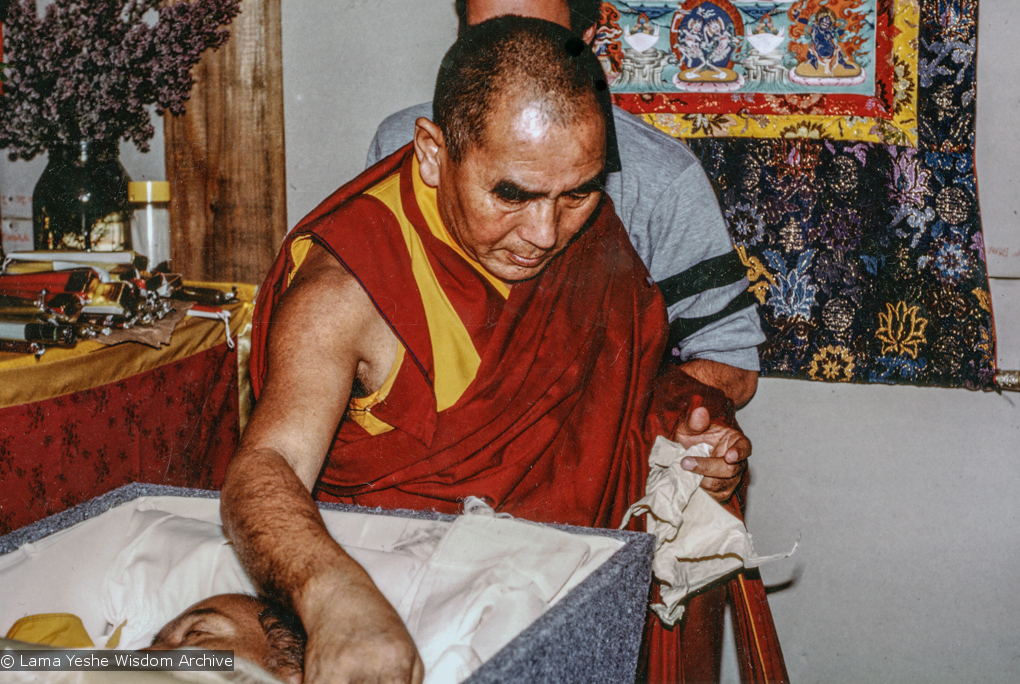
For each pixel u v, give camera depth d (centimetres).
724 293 134
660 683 125
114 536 91
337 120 148
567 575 78
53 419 112
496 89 104
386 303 117
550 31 104
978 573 144
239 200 151
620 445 128
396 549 88
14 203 151
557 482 127
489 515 89
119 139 146
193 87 148
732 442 119
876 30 132
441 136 112
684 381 130
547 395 125
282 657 72
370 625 58
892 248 135
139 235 147
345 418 125
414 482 125
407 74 145
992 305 137
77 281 120
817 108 134
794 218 135
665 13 134
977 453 141
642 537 81
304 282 116
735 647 136
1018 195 133
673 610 113
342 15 144
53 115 140
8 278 120
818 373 137
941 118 133
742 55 134
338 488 127
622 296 127
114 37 142
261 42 147
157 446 132
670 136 133
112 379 121
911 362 136
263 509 72
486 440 124
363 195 121
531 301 123
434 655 74
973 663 146
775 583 151
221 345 145
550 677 56
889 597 147
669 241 133
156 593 86
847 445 146
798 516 149
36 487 110
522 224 111
